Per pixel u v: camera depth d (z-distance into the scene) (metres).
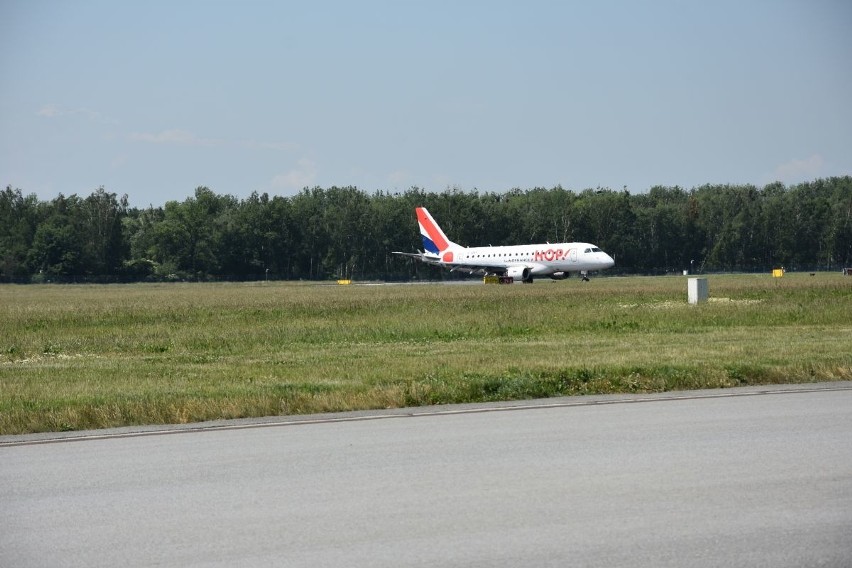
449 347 109.00
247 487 41.56
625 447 48.84
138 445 52.81
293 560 31.41
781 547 31.92
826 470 42.84
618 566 30.27
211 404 64.69
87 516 37.22
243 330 143.75
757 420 56.72
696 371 77.81
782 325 136.25
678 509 36.53
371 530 34.56
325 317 170.50
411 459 46.91
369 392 68.94
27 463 47.97
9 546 33.47
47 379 83.19
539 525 34.75
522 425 56.62
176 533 34.69
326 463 46.38
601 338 118.75
